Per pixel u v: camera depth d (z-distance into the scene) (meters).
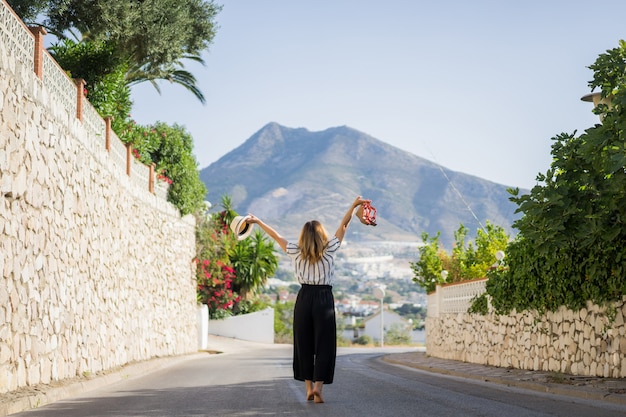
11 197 10.61
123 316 19.38
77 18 21.38
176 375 15.84
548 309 15.91
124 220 19.86
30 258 11.42
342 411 8.04
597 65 11.60
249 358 26.97
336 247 8.49
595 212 11.80
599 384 11.54
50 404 9.68
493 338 19.94
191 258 32.25
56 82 13.49
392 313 145.50
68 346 13.62
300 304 8.60
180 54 26.12
